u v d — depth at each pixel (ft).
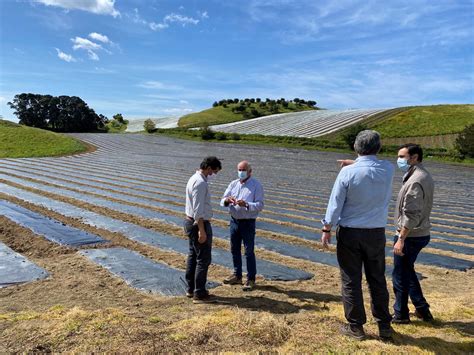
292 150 155.63
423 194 16.16
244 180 21.90
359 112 267.39
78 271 23.71
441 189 78.38
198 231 19.17
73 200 50.39
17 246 29.63
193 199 19.04
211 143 178.81
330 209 14.89
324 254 30.12
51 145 148.87
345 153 149.89
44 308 17.95
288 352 13.64
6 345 13.69
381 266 15.07
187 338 14.40
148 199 53.93
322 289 22.25
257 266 26.14
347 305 15.10
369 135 15.02
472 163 134.31
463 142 140.97
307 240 34.47
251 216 21.36
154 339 14.25
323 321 16.46
